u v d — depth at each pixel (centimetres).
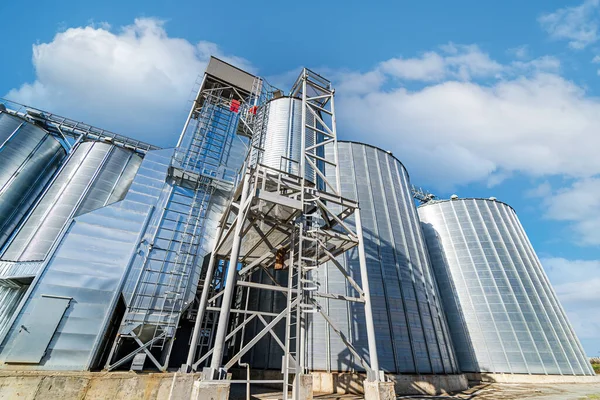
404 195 3222
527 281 3672
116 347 1638
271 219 1423
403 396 1880
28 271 1766
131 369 1566
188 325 2638
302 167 1773
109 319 1680
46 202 2331
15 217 2512
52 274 1658
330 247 1666
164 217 2180
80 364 1511
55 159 3006
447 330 2639
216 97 3328
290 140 2134
